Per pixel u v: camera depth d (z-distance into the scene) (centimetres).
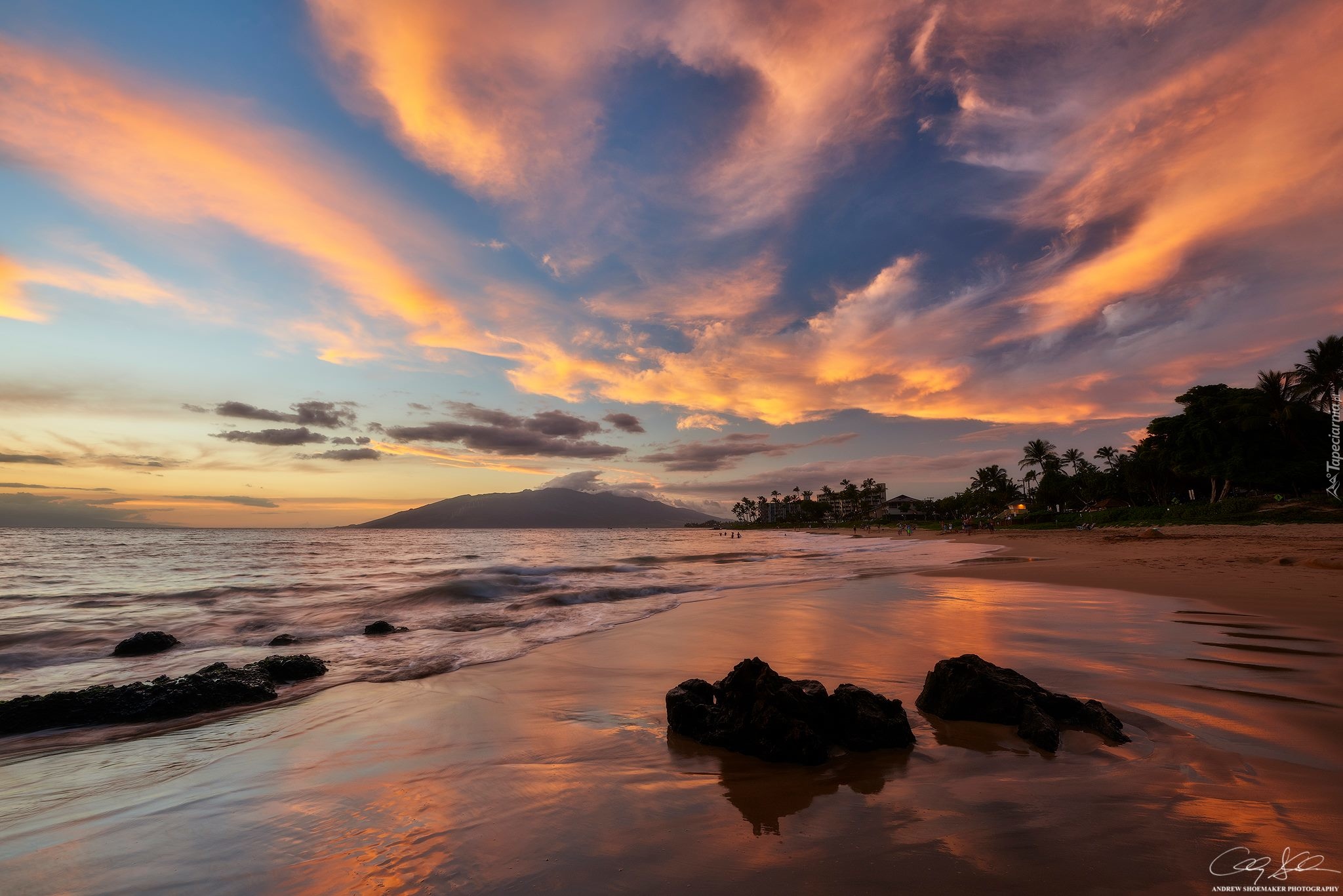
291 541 9869
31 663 1113
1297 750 475
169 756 573
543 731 598
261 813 421
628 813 398
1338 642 898
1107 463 10119
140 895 320
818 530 18850
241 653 1152
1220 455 6062
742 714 547
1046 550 3600
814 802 408
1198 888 279
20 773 532
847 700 551
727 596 1770
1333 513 4572
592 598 1853
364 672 932
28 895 321
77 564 3766
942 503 15412
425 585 2366
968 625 1116
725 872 316
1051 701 570
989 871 304
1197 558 2362
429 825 388
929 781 441
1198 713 577
